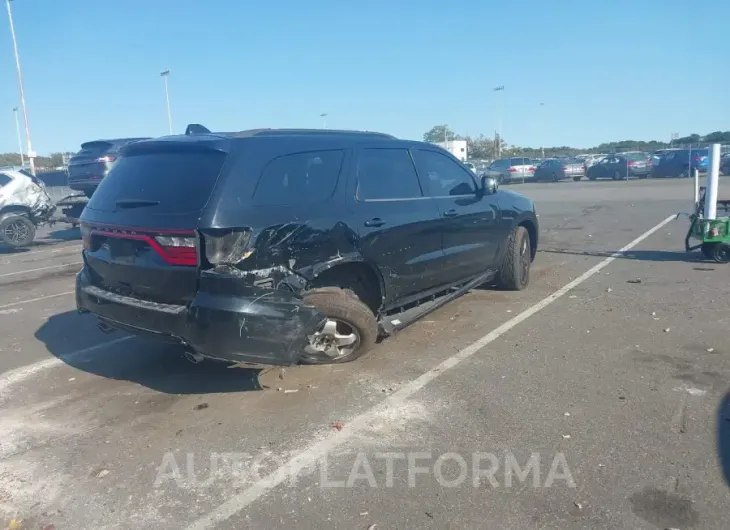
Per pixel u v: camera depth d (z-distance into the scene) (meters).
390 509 3.21
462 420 4.14
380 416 4.23
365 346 5.07
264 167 4.48
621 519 3.06
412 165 5.85
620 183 32.72
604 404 4.30
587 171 38.81
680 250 10.22
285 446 3.87
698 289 7.43
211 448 3.88
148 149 4.75
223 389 4.79
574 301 7.06
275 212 4.41
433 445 3.83
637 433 3.89
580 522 3.05
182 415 4.37
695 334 5.71
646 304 6.82
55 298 8.36
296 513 3.20
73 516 3.24
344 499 3.30
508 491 3.32
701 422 4.00
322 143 5.00
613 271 8.72
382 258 5.20
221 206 4.17
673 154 35.38
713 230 8.78
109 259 4.65
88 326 6.75
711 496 3.22
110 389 4.89
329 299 4.79
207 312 4.08
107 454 3.86
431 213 5.80
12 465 3.76
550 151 79.62
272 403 4.50
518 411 4.24
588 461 3.59
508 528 3.02
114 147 15.76
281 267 4.36
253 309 4.12
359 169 5.20
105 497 3.40
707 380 4.66
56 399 4.73
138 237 4.36
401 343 5.73
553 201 21.88
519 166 39.81
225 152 4.38
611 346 5.47
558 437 3.87
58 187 29.11
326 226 4.70
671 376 4.75
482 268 6.82
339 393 4.63
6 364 5.57
